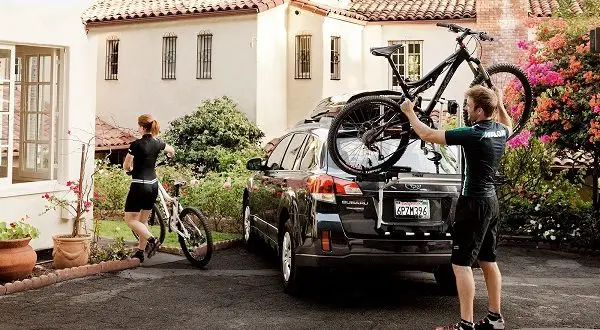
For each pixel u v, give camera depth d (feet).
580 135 34.45
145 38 64.59
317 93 62.13
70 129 31.27
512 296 24.49
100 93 67.05
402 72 67.00
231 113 56.13
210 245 28.09
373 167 21.52
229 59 59.88
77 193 28.37
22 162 32.81
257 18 58.44
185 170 46.39
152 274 27.27
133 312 21.56
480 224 18.42
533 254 34.88
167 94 63.41
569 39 36.22
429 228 21.53
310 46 62.59
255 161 30.32
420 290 25.08
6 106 29.27
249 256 31.58
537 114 35.17
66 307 22.07
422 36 66.13
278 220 25.63
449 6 66.64
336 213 21.39
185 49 62.34
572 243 35.91
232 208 37.55
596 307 22.88
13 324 20.06
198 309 22.00
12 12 28.45
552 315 21.71
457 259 18.61
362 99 21.26
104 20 64.39
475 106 18.83
